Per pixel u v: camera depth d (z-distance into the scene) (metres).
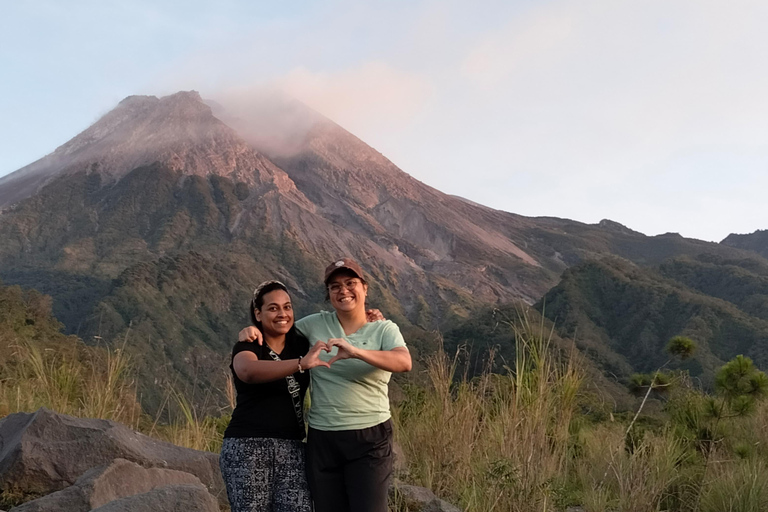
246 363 3.05
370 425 3.16
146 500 3.20
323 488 3.14
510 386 5.67
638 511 5.46
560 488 4.97
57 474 4.12
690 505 6.00
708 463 6.43
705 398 7.85
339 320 3.38
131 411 6.03
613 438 7.07
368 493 3.09
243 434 3.12
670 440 6.93
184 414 6.04
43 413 4.35
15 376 6.20
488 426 5.68
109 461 4.21
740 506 5.62
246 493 3.06
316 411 3.21
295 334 3.38
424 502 4.64
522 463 5.06
